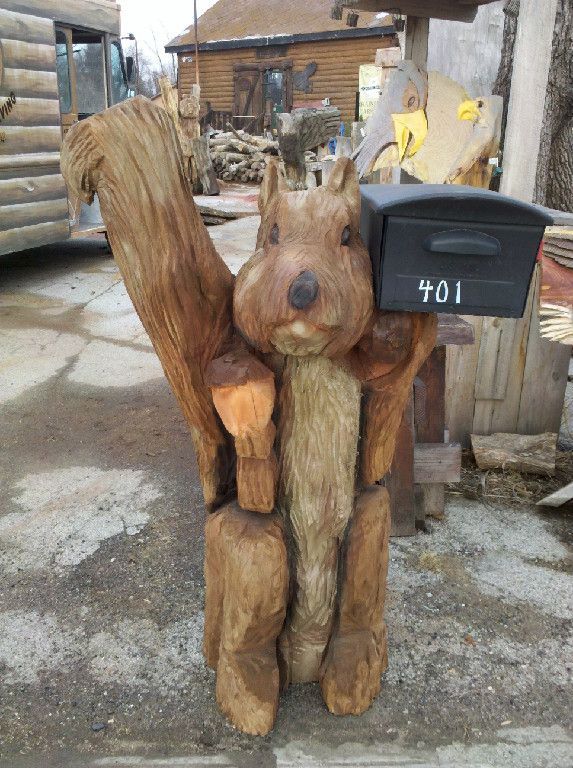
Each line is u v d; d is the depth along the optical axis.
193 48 23.44
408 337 1.64
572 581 2.73
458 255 1.47
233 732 2.01
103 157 1.46
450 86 3.05
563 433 4.06
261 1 24.73
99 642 2.39
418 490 3.05
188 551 2.92
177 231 1.54
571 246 2.70
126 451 3.88
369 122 3.19
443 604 2.58
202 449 1.87
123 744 1.98
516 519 3.19
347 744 1.97
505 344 3.53
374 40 20.16
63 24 7.66
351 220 1.57
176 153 1.54
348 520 1.91
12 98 6.84
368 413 1.83
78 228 8.50
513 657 2.33
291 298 1.35
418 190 1.63
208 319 1.64
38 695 2.16
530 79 3.01
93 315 6.38
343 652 2.03
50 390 4.72
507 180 3.16
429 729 2.03
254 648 2.00
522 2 2.93
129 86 9.16
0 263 8.48
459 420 3.71
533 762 1.93
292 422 1.75
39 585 2.70
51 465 3.73
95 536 3.04
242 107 23.16
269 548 1.81
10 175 6.96
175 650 2.36
